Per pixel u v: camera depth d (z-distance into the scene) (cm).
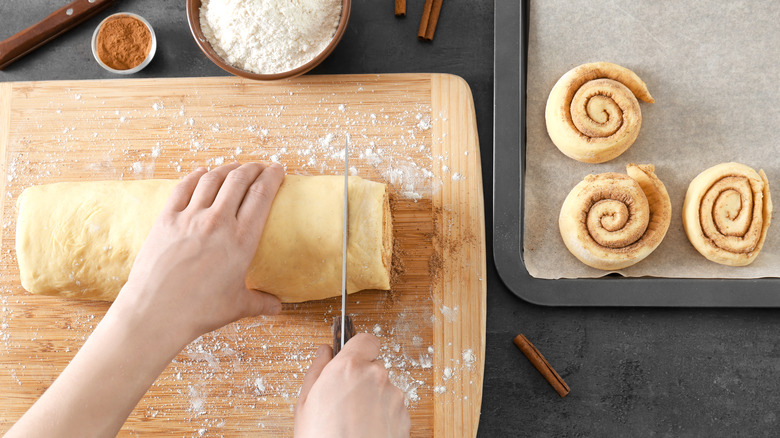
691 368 75
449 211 76
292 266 70
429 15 79
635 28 77
